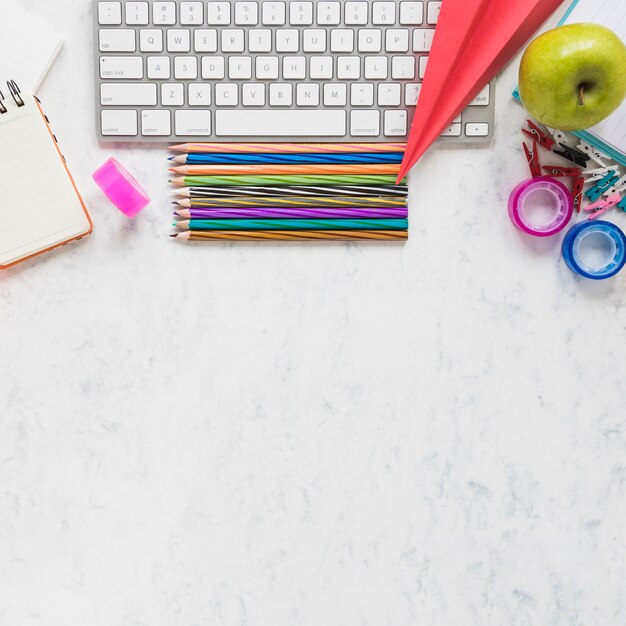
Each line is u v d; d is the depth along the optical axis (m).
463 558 0.78
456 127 0.74
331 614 0.78
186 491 0.77
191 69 0.72
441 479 0.78
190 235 0.74
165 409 0.76
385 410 0.77
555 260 0.77
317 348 0.77
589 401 0.78
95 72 0.72
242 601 0.77
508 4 0.70
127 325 0.76
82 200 0.75
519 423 0.78
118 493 0.77
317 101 0.73
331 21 0.72
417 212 0.76
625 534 0.78
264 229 0.74
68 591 0.77
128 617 0.77
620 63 0.65
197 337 0.76
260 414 0.77
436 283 0.77
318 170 0.74
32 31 0.73
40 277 0.76
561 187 0.73
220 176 0.74
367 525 0.77
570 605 0.78
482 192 0.76
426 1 0.72
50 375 0.76
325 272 0.76
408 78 0.73
